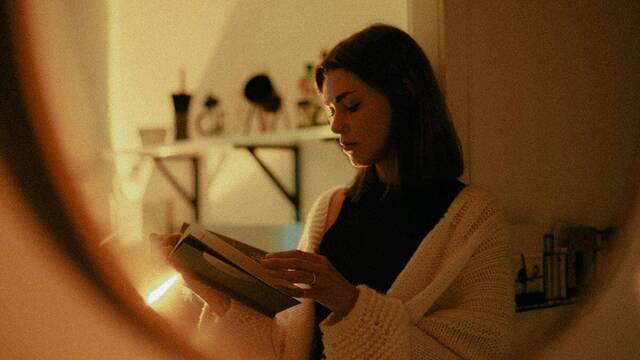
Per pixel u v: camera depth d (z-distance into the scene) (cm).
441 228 94
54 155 80
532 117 147
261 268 77
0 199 71
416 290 91
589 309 120
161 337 86
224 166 242
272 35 220
